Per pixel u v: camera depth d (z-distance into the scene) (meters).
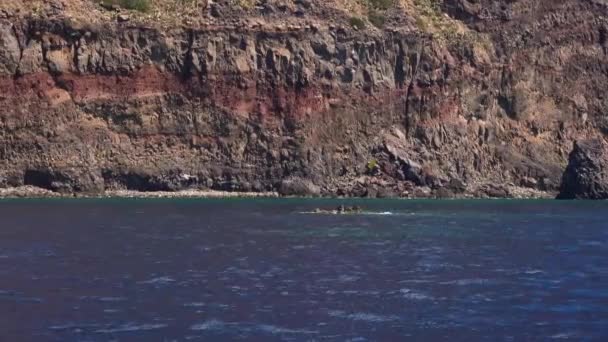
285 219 97.44
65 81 137.12
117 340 38.22
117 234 78.25
